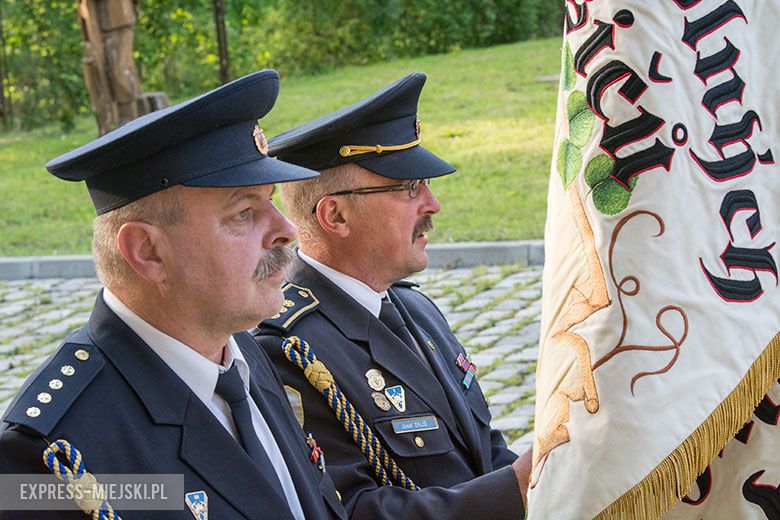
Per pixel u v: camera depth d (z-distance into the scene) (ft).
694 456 6.40
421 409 8.80
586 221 6.70
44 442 6.13
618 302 6.51
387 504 8.15
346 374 8.62
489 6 62.13
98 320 6.69
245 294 6.62
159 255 6.53
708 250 6.56
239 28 57.98
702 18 6.61
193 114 6.47
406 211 8.92
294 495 7.06
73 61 55.11
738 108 6.66
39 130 52.08
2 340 21.47
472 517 8.15
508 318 20.58
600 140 6.65
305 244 9.09
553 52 55.83
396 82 8.96
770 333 6.60
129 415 6.40
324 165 8.85
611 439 6.44
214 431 6.59
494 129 39.11
